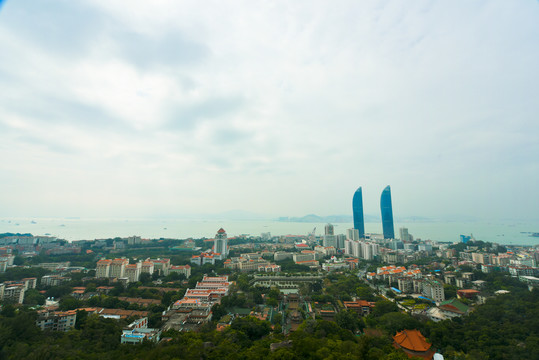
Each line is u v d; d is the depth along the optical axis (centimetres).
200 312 18962
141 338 13925
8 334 11838
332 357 10700
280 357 11306
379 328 16038
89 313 17850
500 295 18288
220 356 11688
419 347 13050
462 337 13750
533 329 13125
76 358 10756
